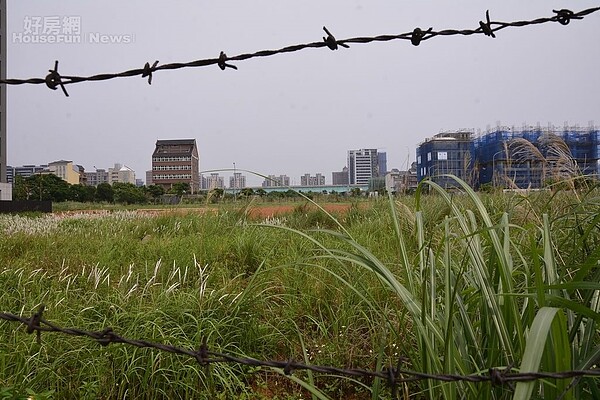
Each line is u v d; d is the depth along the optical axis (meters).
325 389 3.09
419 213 2.40
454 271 2.84
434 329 1.94
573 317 2.12
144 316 3.27
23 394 2.33
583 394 1.99
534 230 3.34
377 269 2.06
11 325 3.39
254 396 2.97
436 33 2.19
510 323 1.98
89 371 2.87
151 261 5.77
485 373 1.97
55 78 1.88
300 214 10.52
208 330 3.27
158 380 2.88
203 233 7.20
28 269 5.09
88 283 4.70
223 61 2.01
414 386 2.77
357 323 3.58
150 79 1.98
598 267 2.21
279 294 4.20
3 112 39.56
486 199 6.15
